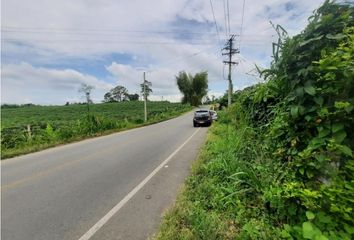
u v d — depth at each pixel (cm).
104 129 2169
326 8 242
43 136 1525
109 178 681
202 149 995
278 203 284
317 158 227
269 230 296
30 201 533
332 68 217
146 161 881
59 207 496
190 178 589
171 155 973
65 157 1036
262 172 396
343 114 222
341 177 219
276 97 376
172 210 421
